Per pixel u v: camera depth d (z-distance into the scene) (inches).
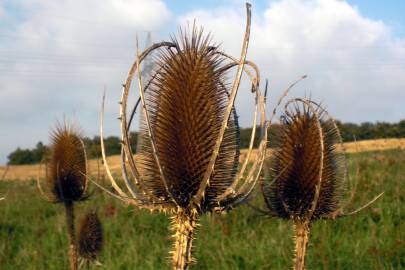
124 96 10.0
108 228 26.7
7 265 23.9
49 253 25.1
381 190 28.6
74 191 17.4
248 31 9.1
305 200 12.4
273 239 22.5
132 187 10.5
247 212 26.6
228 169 10.6
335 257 20.8
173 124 10.5
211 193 10.2
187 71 10.9
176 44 11.2
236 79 9.3
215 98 10.8
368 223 24.2
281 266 20.5
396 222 24.4
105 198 31.9
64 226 28.0
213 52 11.2
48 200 17.6
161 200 10.1
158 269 21.3
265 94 10.2
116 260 22.4
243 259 21.5
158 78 11.2
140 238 24.8
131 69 10.2
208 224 25.7
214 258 21.4
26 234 28.5
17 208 34.6
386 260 20.1
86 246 18.4
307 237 12.6
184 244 10.2
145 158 10.8
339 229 23.1
